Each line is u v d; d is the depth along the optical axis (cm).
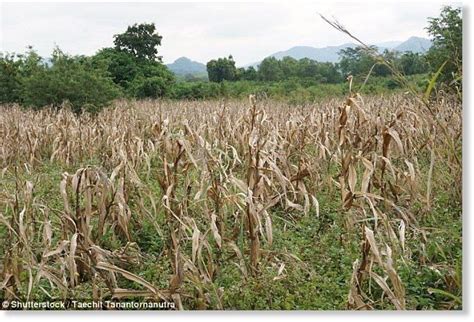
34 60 2006
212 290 462
